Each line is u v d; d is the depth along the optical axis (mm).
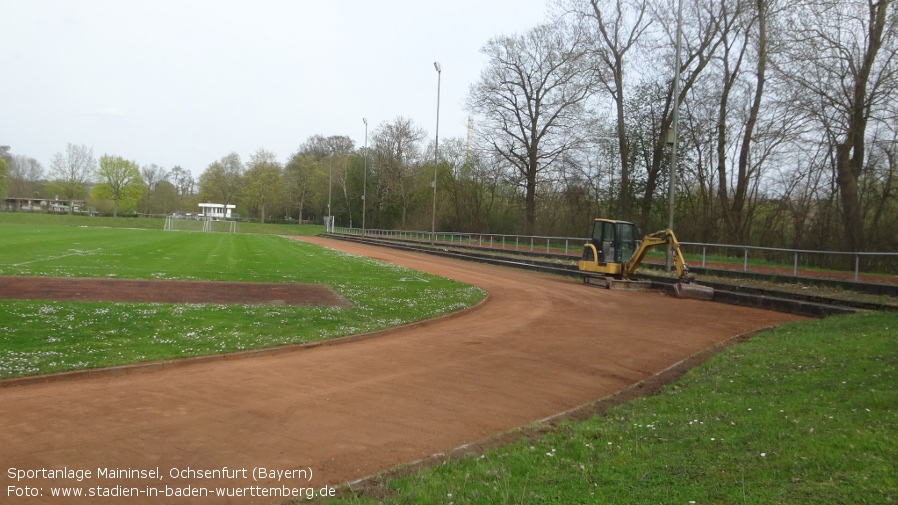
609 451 5793
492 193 65062
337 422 7430
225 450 6363
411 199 81812
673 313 17734
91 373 9305
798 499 4109
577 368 10750
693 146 36531
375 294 19906
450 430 7277
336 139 128000
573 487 4805
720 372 9508
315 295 19062
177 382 9117
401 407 8156
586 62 42344
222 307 15328
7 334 11062
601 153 48312
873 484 4191
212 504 5074
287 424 7293
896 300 16766
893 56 23156
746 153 32406
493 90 50750
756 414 6637
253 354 11172
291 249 45688
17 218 87688
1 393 8273
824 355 9344
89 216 99562
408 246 53531
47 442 6430
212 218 103125
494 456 5938
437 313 16594
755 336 13297
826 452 4922
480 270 33344
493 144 52625
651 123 40250
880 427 5453
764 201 33688
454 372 10250
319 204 106625
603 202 48406
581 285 25953
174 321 13266
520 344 12844
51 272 21328
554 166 50312
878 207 26531
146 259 29375
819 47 24609
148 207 118000
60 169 106938
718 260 30031
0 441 6418
